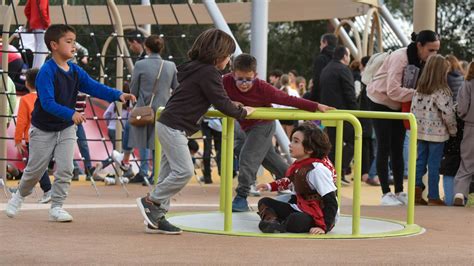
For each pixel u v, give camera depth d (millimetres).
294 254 10922
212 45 12578
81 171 29016
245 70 14992
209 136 26250
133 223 14273
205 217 15109
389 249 11664
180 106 12594
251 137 16188
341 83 24344
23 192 14766
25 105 19656
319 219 13039
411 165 14711
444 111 19562
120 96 14328
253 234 12789
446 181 20094
